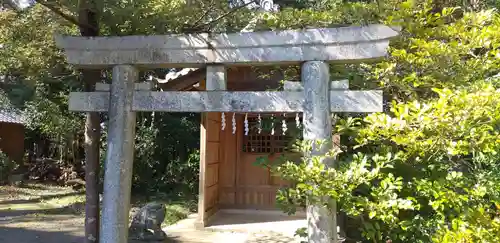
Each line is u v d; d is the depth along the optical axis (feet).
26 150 40.22
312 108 8.54
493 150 8.20
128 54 9.36
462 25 10.31
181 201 24.40
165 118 28.89
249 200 22.29
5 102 32.01
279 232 16.78
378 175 8.48
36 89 29.27
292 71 13.19
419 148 8.47
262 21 9.80
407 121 8.07
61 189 30.81
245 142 22.67
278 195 9.25
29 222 19.04
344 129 9.21
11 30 15.46
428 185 8.96
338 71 10.91
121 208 9.11
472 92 8.68
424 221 9.25
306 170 7.99
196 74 11.82
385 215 8.09
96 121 11.01
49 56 14.88
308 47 8.66
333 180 7.93
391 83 10.48
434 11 14.42
